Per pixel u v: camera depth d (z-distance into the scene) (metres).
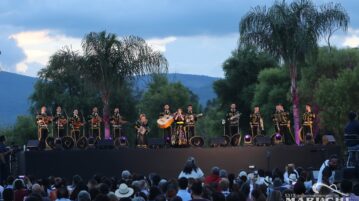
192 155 41.31
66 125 44.69
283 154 41.47
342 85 53.88
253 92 72.94
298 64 45.94
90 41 45.84
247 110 74.44
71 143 42.66
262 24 45.03
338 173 24.75
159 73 46.94
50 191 24.69
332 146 41.53
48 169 40.31
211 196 20.42
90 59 45.69
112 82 46.00
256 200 19.91
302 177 24.97
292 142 43.84
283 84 67.62
